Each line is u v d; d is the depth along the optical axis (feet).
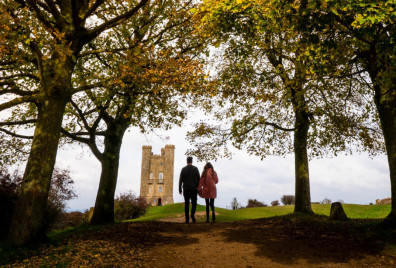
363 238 24.61
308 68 26.76
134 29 38.58
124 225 34.30
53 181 65.62
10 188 33.71
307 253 21.61
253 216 64.28
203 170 40.93
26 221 22.75
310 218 36.50
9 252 20.34
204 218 59.77
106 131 40.19
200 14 28.73
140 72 31.58
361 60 30.35
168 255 21.88
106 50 30.22
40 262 18.74
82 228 33.63
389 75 24.50
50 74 26.96
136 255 21.45
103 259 19.77
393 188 26.63
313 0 16.96
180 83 29.78
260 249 23.20
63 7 30.71
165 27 37.22
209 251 22.98
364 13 16.33
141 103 35.14
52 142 25.31
